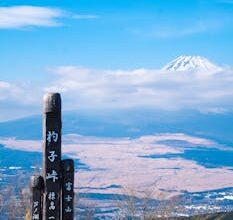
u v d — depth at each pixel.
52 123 21.59
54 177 21.52
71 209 21.69
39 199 21.55
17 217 43.81
